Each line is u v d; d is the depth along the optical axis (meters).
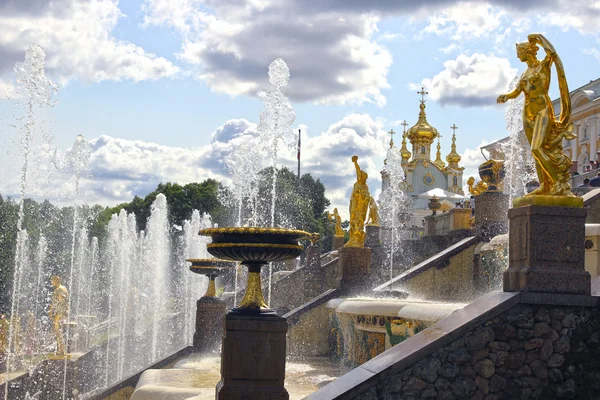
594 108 63.34
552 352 8.91
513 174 25.53
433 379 8.68
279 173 83.50
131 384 19.91
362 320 15.94
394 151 33.09
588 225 14.16
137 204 91.31
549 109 9.42
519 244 9.34
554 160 9.28
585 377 8.92
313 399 8.59
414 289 22.31
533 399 8.83
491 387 8.77
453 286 22.53
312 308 21.73
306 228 82.94
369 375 8.64
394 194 32.88
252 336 8.73
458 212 28.81
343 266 22.27
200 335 20.84
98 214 77.81
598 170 28.34
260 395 8.65
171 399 11.79
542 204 9.18
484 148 56.38
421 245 29.02
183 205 87.75
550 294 8.95
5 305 44.94
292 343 21.48
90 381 27.02
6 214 51.66
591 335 8.99
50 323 25.20
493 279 20.94
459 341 8.80
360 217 22.53
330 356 21.16
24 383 23.41
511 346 8.87
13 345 26.23
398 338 14.65
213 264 21.19
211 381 13.89
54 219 52.38
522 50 9.69
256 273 9.05
